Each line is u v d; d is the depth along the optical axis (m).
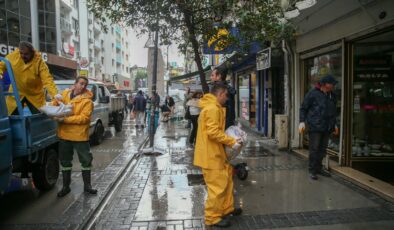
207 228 4.35
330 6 6.99
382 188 5.55
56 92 5.36
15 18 26.08
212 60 16.95
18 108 4.79
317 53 8.16
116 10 6.99
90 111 5.61
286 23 7.08
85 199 5.52
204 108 4.33
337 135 7.77
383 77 7.40
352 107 7.25
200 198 5.49
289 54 9.35
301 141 9.13
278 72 11.51
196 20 7.35
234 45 7.62
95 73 51.06
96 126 11.47
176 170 7.42
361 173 6.55
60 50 34.19
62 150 5.66
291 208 4.99
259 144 10.45
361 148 7.43
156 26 7.00
